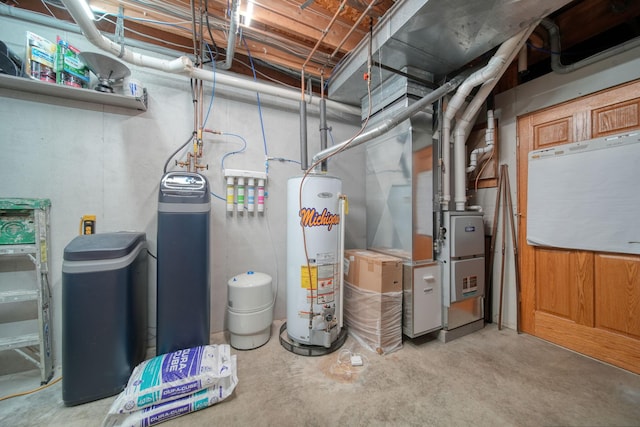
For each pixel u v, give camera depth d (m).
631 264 1.66
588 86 1.84
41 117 1.71
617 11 1.77
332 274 1.91
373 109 2.52
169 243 1.61
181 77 2.11
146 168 1.99
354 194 2.88
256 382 1.54
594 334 1.81
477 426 1.22
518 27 1.63
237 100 2.29
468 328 2.20
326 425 1.23
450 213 2.11
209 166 2.19
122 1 1.67
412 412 1.31
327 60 2.26
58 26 1.76
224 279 2.25
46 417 1.27
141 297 1.74
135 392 1.23
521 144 2.26
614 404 1.35
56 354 1.71
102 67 1.69
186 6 1.75
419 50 1.88
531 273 2.19
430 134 2.15
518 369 1.67
